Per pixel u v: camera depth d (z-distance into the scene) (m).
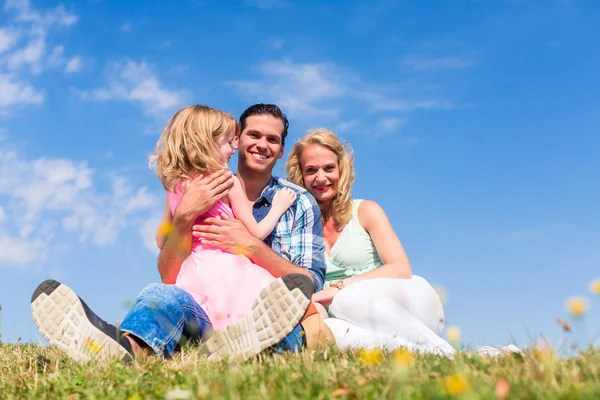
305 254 4.82
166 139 4.26
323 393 2.24
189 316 3.59
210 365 2.98
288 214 4.92
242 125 5.11
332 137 5.23
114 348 3.27
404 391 2.17
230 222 4.09
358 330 4.20
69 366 3.48
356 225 5.22
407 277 4.88
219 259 3.90
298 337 3.49
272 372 2.68
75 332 3.29
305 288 3.16
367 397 2.19
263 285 3.77
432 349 3.95
